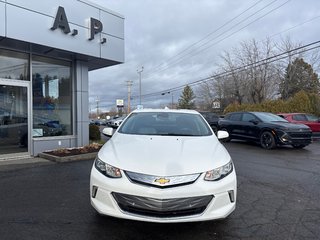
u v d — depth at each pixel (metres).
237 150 12.75
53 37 10.37
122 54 12.90
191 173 3.81
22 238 3.90
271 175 7.84
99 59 12.35
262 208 5.18
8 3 9.19
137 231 4.12
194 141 4.83
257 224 4.46
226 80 50.31
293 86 41.91
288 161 10.02
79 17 11.18
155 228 4.22
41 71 11.29
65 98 12.12
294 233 4.18
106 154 4.27
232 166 4.31
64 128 12.08
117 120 37.25
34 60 11.08
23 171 7.95
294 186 6.71
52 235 3.99
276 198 5.78
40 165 8.80
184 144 4.62
